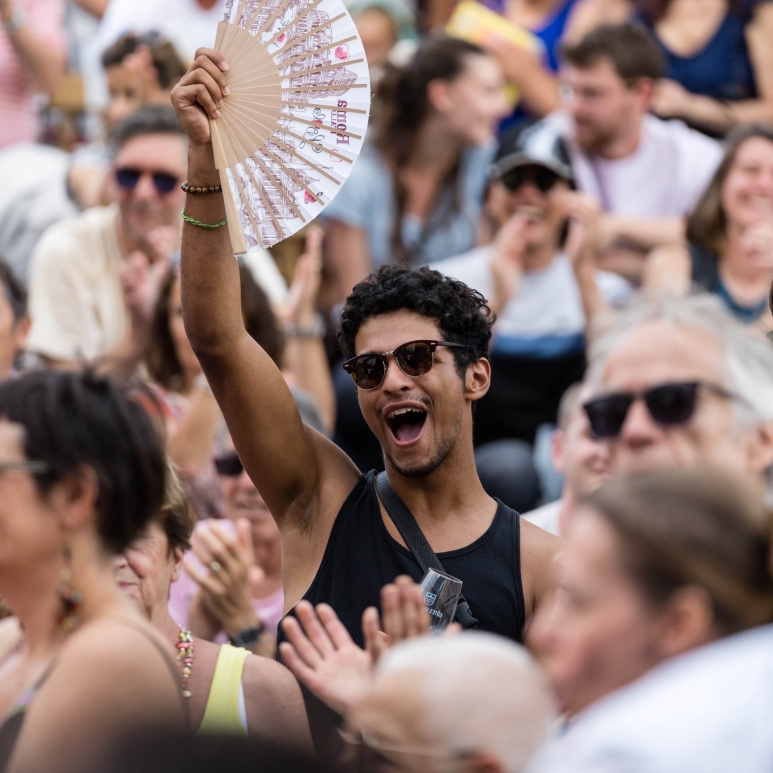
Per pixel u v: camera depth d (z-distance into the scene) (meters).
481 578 10.39
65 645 7.67
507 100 26.20
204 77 10.21
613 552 6.70
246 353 10.64
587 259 20.38
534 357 20.69
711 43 26.12
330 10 10.38
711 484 6.85
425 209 23.22
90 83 26.97
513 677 6.68
